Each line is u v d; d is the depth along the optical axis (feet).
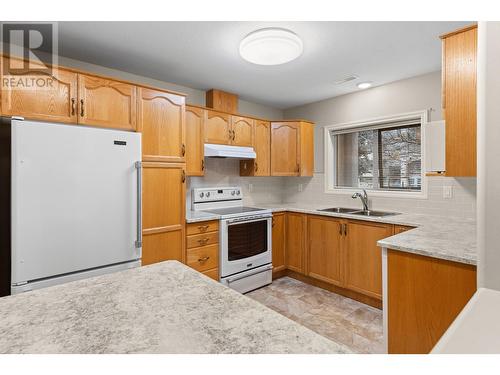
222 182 11.62
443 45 5.12
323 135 12.25
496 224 2.31
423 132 9.19
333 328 7.29
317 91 10.99
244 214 9.62
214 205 11.07
